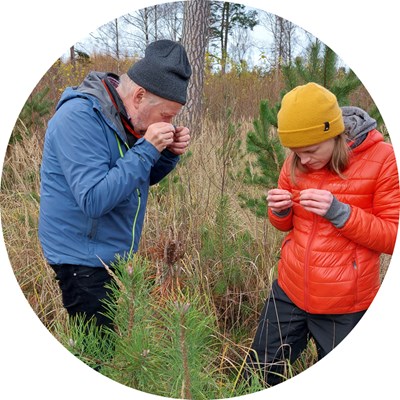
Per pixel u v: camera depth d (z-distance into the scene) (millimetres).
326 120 1957
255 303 2852
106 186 1947
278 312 2285
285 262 2227
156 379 1949
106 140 2080
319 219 2088
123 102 2158
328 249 2068
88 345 2021
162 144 2051
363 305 2094
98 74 2182
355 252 2059
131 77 2131
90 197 1944
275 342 2293
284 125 2020
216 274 2883
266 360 2316
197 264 2865
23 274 3084
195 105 4223
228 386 2221
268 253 2975
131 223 2230
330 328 2148
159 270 2252
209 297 2686
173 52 2117
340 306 2082
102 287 2182
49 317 2875
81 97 2080
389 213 1981
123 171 1987
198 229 3041
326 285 2074
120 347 1937
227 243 2947
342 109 2146
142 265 2119
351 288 2059
